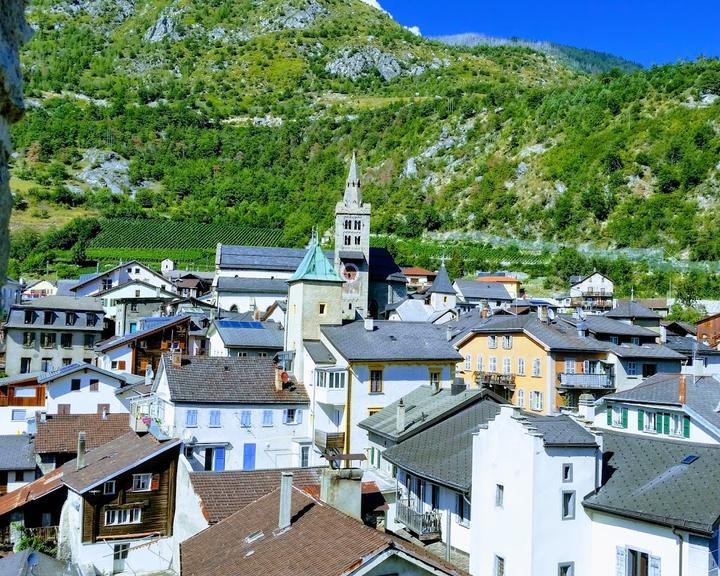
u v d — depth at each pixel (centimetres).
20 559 4094
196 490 4262
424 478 4272
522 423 3584
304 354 6750
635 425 4753
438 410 5272
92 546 4791
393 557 2553
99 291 13312
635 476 3650
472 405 5156
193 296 15012
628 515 3381
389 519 4559
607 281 16200
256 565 2812
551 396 7662
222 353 8000
